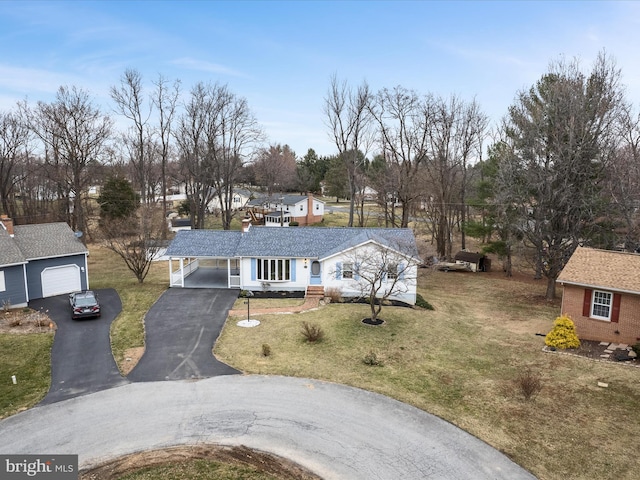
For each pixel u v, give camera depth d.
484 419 15.24
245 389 17.33
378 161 71.31
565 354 20.77
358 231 32.91
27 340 22.05
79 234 32.47
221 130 52.72
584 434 14.27
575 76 31.67
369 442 13.96
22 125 64.38
